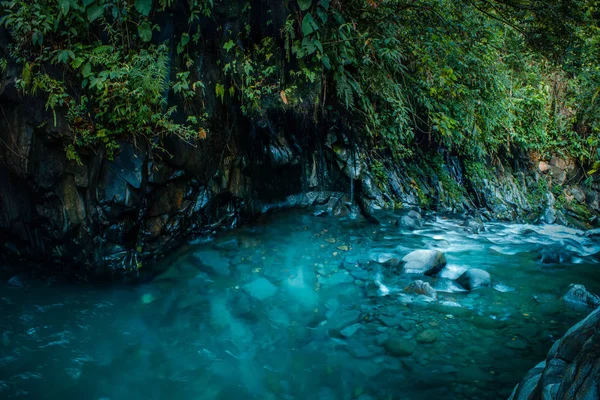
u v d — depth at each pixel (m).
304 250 4.90
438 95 6.75
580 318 3.40
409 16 5.80
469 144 7.64
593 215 9.01
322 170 6.48
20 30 3.51
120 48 3.82
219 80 4.78
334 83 5.93
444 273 4.45
